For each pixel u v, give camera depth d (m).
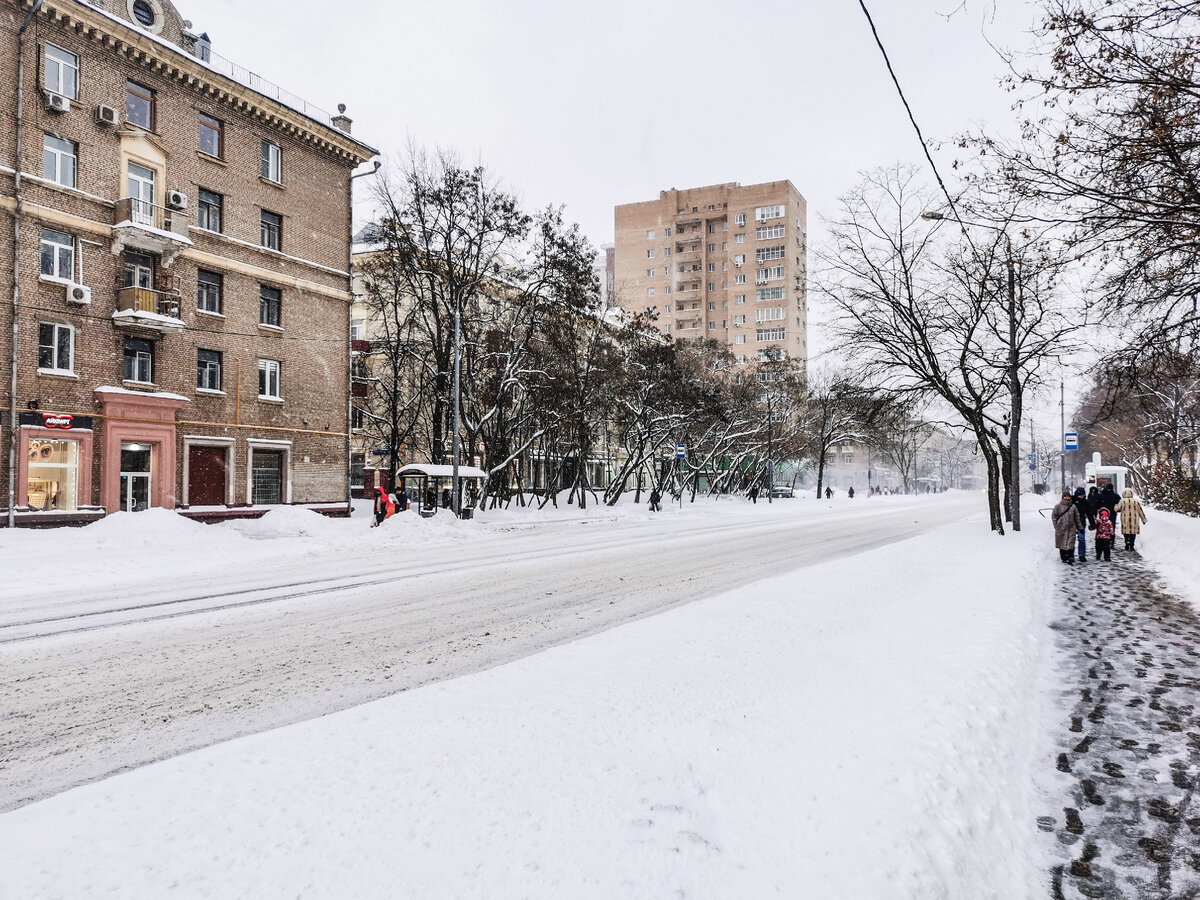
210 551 14.15
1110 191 7.24
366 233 41.34
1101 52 6.35
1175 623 8.03
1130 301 8.32
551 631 7.23
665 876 2.50
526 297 30.73
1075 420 42.53
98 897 2.33
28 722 4.57
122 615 8.05
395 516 19.33
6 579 10.48
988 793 3.49
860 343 20.88
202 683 5.42
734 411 47.00
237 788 3.12
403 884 2.41
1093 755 4.30
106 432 19.80
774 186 85.31
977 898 2.70
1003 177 7.57
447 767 3.31
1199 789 3.83
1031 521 25.47
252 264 23.83
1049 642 7.12
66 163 19.28
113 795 3.09
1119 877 3.02
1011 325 19.38
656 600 9.07
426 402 34.53
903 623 6.92
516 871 2.50
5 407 17.84
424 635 7.05
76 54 19.42
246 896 2.34
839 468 106.19
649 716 4.02
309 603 8.85
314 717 4.65
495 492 33.97
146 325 20.30
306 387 25.59
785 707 4.29
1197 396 28.12
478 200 27.61
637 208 91.44
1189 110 6.47
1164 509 29.80
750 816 2.96
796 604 7.71
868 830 2.84
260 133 24.22
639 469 42.25
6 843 2.69
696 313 88.00
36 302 18.50
